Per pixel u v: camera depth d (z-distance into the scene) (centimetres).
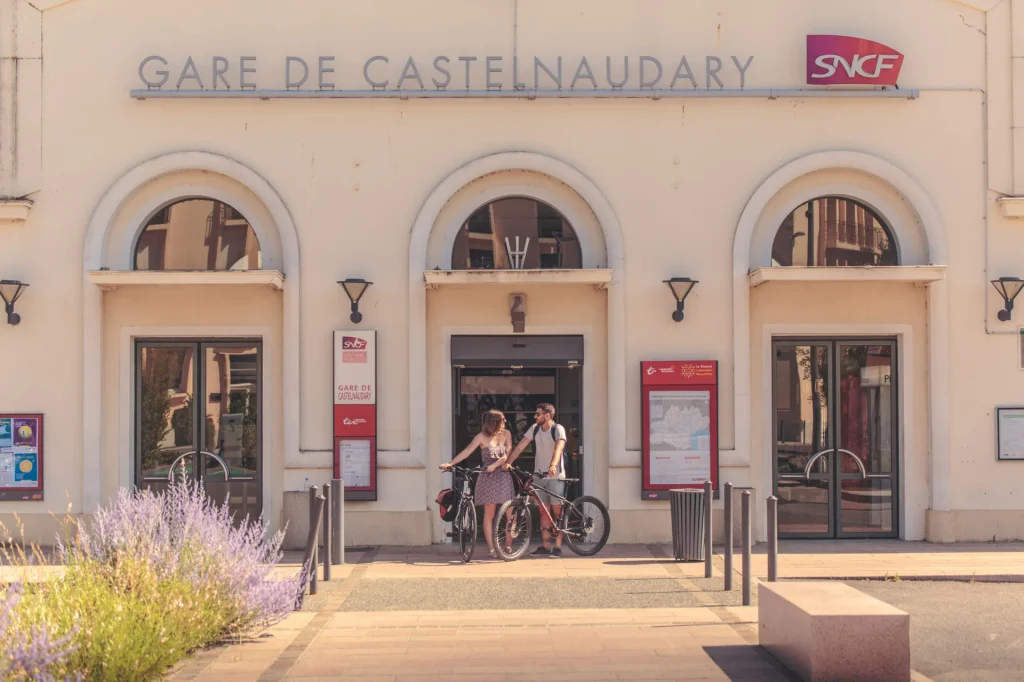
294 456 1090
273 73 1116
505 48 1121
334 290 1105
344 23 1119
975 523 1104
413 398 1095
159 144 1112
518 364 1112
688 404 1098
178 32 1116
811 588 639
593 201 1113
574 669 610
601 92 1110
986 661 630
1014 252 1121
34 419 1088
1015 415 1108
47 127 1109
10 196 1105
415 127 1117
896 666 562
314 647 665
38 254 1101
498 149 1120
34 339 1097
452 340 1116
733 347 1109
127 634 561
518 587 866
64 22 1114
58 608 582
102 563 668
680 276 1112
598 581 893
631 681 584
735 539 1088
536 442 1058
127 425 1105
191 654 639
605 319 1121
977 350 1115
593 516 1048
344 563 991
